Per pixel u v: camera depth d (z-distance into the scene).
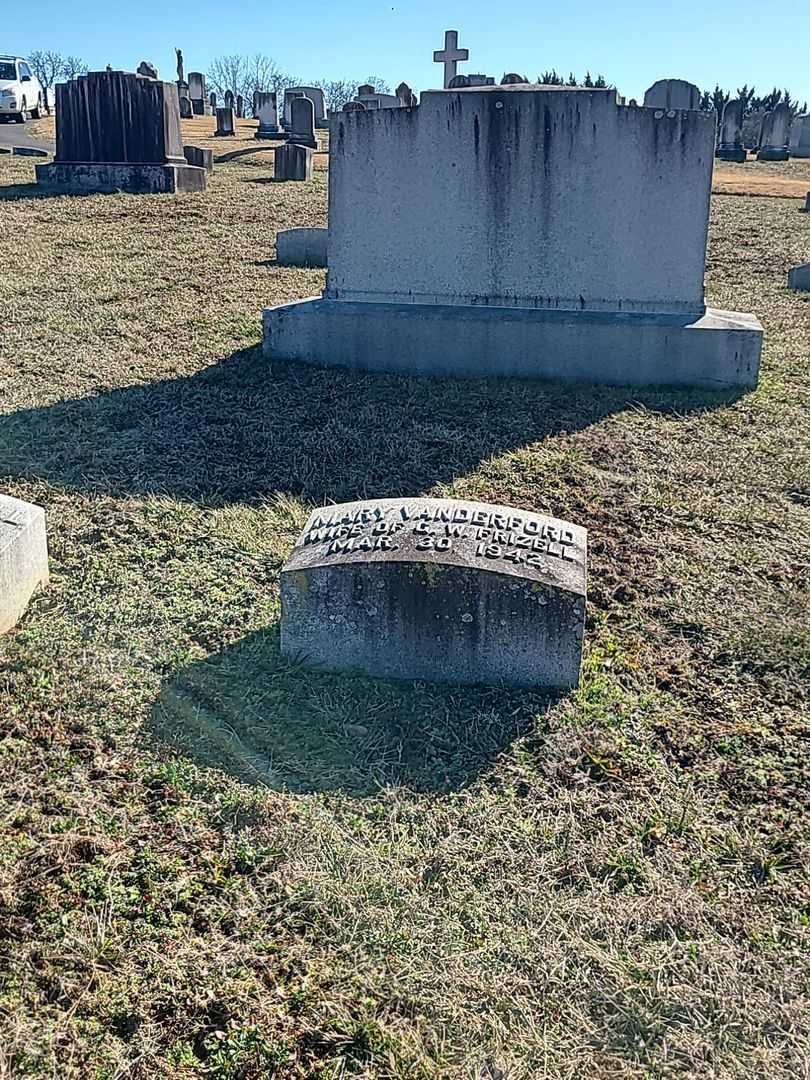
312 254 7.16
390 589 2.32
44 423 4.06
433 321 4.80
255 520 3.22
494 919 1.70
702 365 4.66
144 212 8.87
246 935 1.65
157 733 2.15
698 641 2.60
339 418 4.20
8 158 12.39
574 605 2.28
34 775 2.02
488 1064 1.45
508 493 3.52
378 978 1.58
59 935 1.63
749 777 2.07
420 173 4.79
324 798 1.98
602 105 4.54
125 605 2.67
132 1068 1.43
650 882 1.78
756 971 1.61
